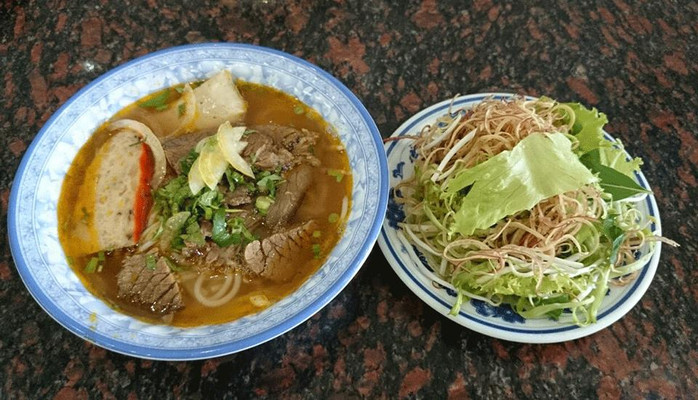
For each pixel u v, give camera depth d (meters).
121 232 0.32
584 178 0.30
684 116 0.41
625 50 0.45
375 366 0.29
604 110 0.41
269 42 0.44
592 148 0.34
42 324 0.30
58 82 0.41
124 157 0.34
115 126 0.35
